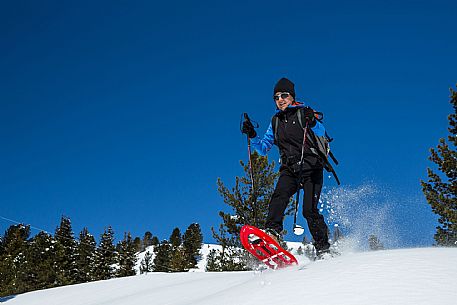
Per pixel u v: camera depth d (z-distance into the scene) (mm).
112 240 50000
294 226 4078
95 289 6586
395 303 2043
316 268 3193
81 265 47375
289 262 4070
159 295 4535
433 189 14164
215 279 4848
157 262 56594
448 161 13820
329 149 4590
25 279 40500
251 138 4918
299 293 2447
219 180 15422
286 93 4637
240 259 15273
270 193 15078
